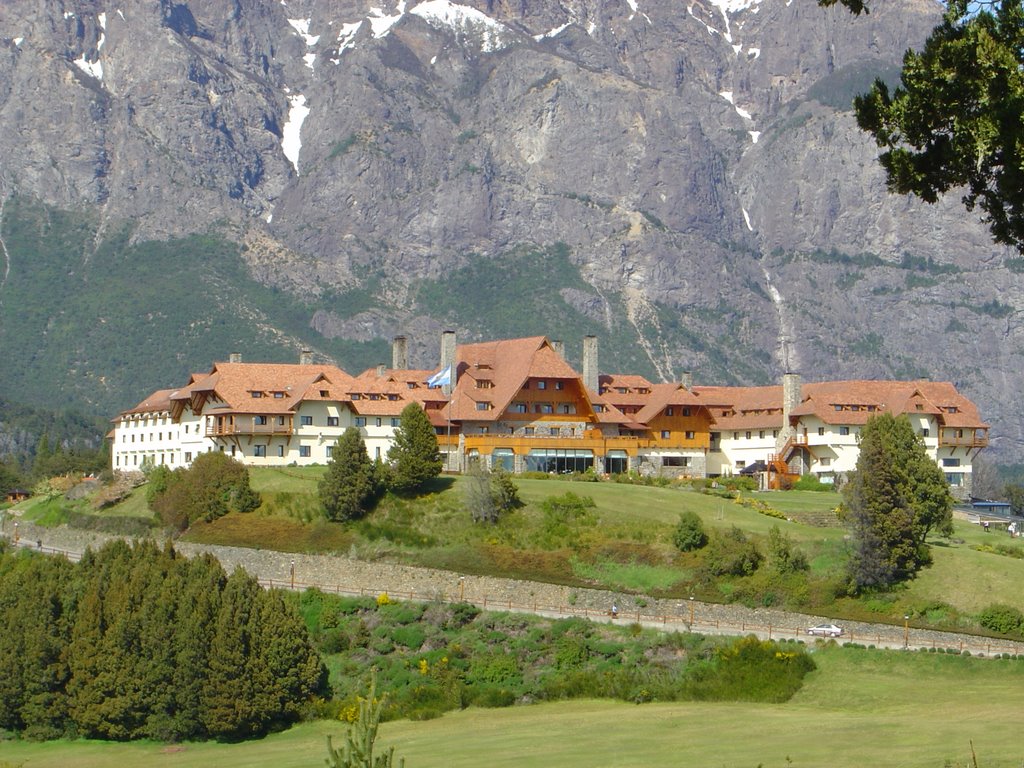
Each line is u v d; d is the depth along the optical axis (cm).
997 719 16900
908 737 16112
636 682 19862
